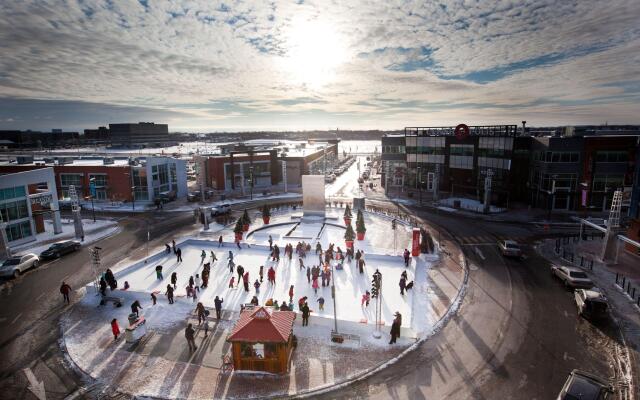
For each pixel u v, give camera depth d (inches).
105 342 892.0
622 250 1535.4
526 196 2460.6
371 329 917.8
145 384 745.0
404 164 3174.2
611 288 1157.1
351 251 1428.4
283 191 3102.9
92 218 2219.5
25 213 1739.7
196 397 706.8
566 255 1469.0
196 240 1667.1
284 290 1173.7
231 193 3038.9
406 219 2092.8
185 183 3014.3
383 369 781.9
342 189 3206.2
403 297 1112.2
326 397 703.1
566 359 802.8
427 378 749.9
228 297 1127.6
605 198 2170.3
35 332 944.9
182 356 832.3
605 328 925.2
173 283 1169.4
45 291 1188.5
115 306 1073.5
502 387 718.5
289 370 782.5
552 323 951.6
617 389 708.0
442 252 1521.9
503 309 1028.5
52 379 765.3
